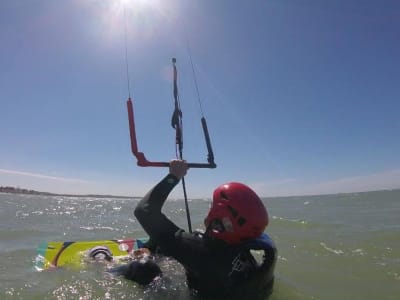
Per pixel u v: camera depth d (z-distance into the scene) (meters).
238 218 1.51
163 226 1.58
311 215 7.52
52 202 16.16
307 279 2.22
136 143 1.68
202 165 1.72
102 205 14.87
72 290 1.70
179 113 1.85
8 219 6.40
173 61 1.90
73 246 2.55
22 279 1.92
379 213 7.59
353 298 1.86
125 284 1.76
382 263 2.67
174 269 1.90
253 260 1.64
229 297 1.58
